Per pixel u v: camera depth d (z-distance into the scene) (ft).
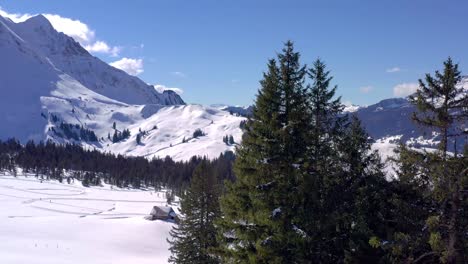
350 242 61.05
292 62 62.13
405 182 60.80
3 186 574.56
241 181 63.16
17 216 361.30
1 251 217.97
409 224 57.36
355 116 73.61
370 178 68.64
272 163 60.29
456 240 50.19
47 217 359.46
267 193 60.39
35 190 571.28
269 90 61.62
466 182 48.83
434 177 49.98
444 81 49.65
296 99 61.77
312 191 59.36
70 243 259.39
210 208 123.13
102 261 219.61
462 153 50.24
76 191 602.85
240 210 62.90
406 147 52.70
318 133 66.95
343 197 67.46
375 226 65.98
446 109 49.57
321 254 63.05
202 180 125.39
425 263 56.80
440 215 51.29
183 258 123.24
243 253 61.72
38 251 228.43
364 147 72.13
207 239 120.26
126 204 503.20
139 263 221.25
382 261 60.18
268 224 58.49
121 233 293.43
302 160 61.00
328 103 71.56
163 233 300.40
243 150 64.34
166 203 530.27
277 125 60.95
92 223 325.01
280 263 57.72
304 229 60.34
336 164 70.85
